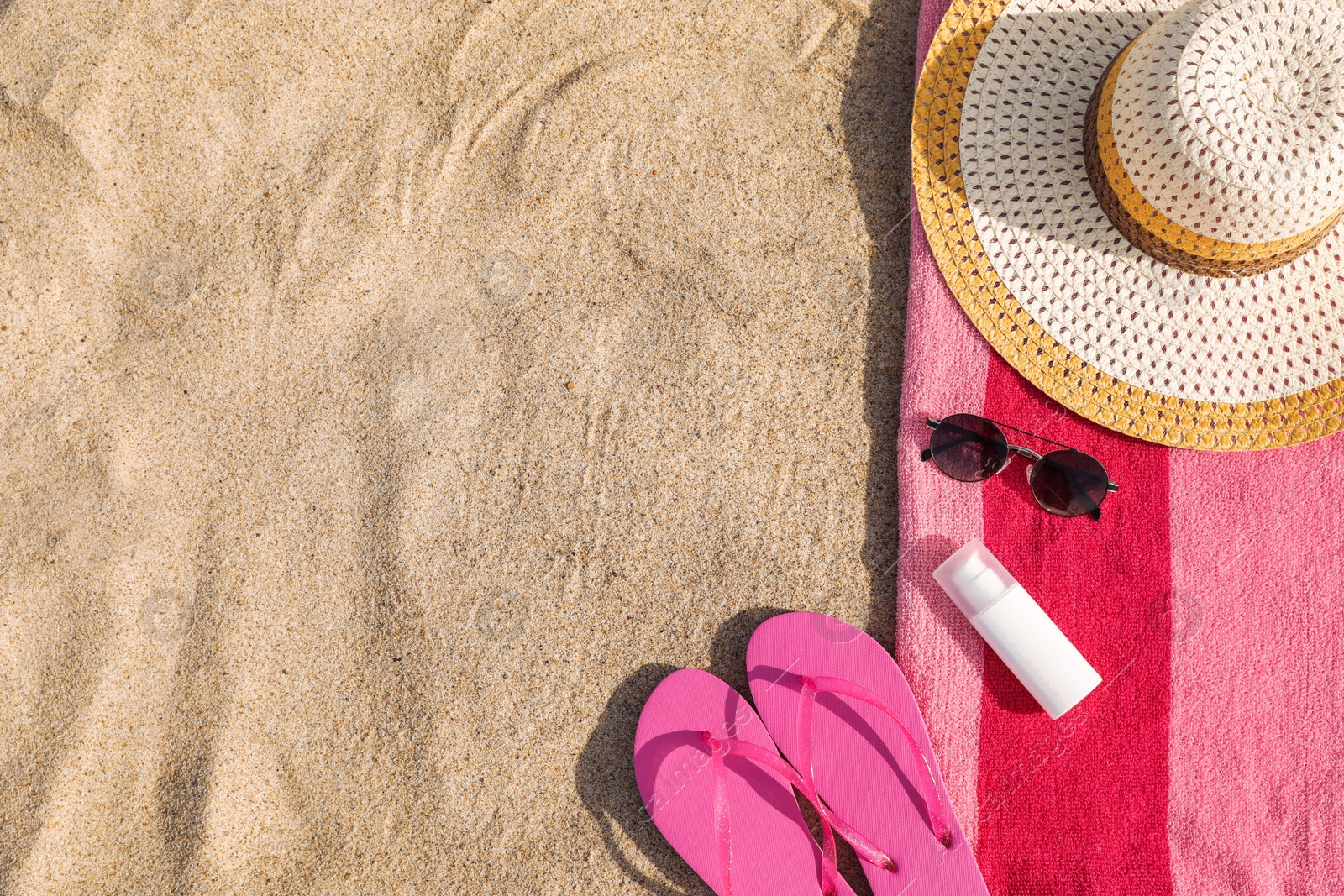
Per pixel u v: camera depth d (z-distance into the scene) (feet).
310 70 3.71
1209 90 2.78
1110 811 3.51
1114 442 3.62
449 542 3.66
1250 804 3.51
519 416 3.72
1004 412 3.64
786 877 3.56
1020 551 3.62
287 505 3.63
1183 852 3.49
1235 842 3.49
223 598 3.57
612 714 3.65
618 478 3.72
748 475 3.73
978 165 3.49
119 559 3.51
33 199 3.52
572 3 3.83
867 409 3.76
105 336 3.58
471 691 3.61
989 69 3.51
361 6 3.75
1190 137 2.78
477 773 3.59
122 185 3.60
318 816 3.55
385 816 3.56
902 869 3.49
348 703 3.59
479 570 3.66
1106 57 3.46
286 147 3.70
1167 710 3.55
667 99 3.84
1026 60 3.49
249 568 3.59
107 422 3.55
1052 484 3.53
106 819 3.45
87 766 3.43
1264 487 3.61
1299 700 3.55
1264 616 3.58
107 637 3.47
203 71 3.64
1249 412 3.41
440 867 3.55
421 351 3.70
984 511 3.63
